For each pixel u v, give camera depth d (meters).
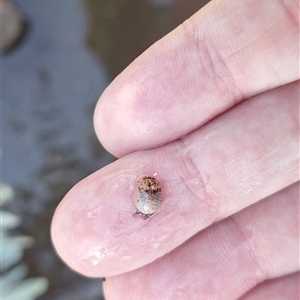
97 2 0.11
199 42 0.06
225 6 0.06
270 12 0.06
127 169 0.06
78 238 0.06
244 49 0.06
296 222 0.06
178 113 0.06
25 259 0.11
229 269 0.06
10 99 0.11
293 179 0.06
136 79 0.06
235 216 0.06
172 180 0.06
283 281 0.06
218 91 0.06
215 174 0.06
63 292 0.11
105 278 0.06
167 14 0.11
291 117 0.06
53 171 0.11
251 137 0.06
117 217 0.06
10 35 0.11
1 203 0.11
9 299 0.10
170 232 0.06
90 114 0.11
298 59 0.06
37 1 0.11
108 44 0.11
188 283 0.06
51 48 0.11
